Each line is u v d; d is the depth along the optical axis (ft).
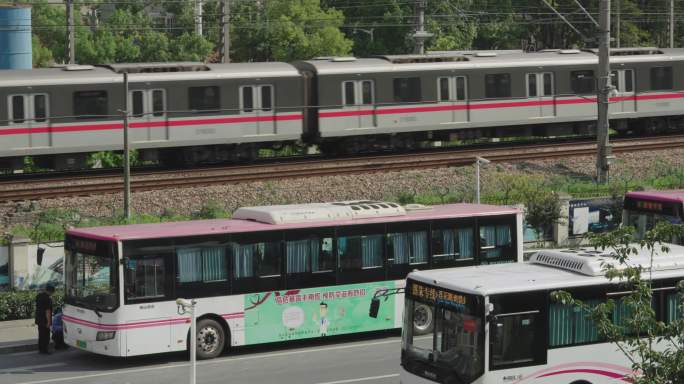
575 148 393.70
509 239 231.30
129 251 199.62
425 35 476.95
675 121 460.96
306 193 328.29
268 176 338.13
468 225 227.61
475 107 406.41
